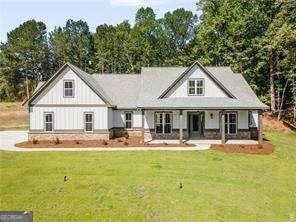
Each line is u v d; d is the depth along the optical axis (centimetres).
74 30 11531
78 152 3145
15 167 2694
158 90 4006
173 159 2944
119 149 3294
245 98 3856
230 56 6109
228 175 2636
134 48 9400
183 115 3988
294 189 2505
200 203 2142
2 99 9925
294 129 5516
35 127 3888
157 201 2153
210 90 3872
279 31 4981
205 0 6669
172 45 9794
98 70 10225
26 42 10000
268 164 3023
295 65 5412
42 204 2142
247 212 2078
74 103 3878
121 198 2192
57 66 10644
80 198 2197
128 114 4259
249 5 6156
